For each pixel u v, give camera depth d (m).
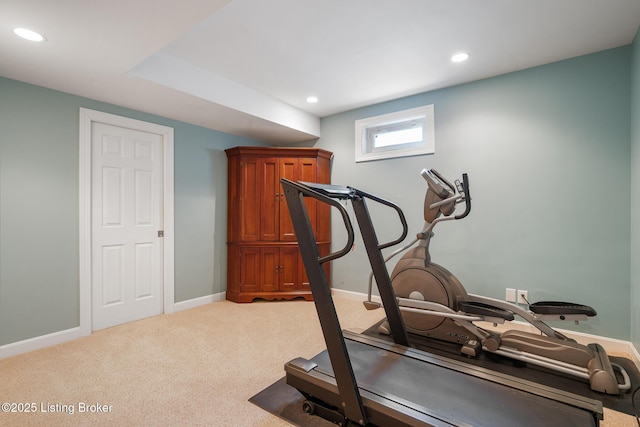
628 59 2.39
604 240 2.49
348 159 3.95
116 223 3.01
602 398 1.78
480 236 3.02
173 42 2.38
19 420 1.60
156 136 3.32
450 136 3.19
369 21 2.11
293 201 1.58
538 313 2.24
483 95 3.01
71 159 2.69
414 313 2.68
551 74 2.69
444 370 1.78
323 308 1.52
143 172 3.21
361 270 3.84
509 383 1.62
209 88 2.86
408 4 1.93
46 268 2.54
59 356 2.33
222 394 1.84
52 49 2.00
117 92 2.66
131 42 1.93
